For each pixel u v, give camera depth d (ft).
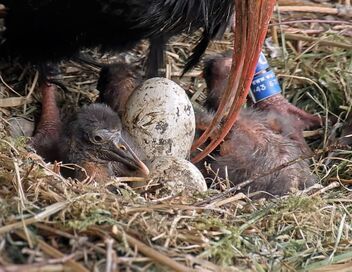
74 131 32.35
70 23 34.53
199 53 37.60
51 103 36.19
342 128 37.35
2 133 32.53
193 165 32.01
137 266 24.95
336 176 33.99
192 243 26.71
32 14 34.58
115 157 31.73
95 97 38.34
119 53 37.68
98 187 28.81
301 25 43.65
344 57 41.16
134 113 32.35
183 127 32.35
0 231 25.17
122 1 33.09
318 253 28.35
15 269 22.77
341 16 44.75
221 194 29.81
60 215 26.27
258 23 31.94
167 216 27.50
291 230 29.14
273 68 40.70
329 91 39.42
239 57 32.55
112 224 26.12
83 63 38.73
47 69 36.73
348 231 29.50
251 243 27.99
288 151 33.96
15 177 27.89
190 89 39.55
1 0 35.24
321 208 30.12
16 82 37.68
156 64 37.40
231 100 33.12
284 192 32.91
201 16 35.14
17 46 36.32
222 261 26.27
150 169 31.53
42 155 33.58
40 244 24.82
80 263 24.50
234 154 33.83
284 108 37.63
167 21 34.50
